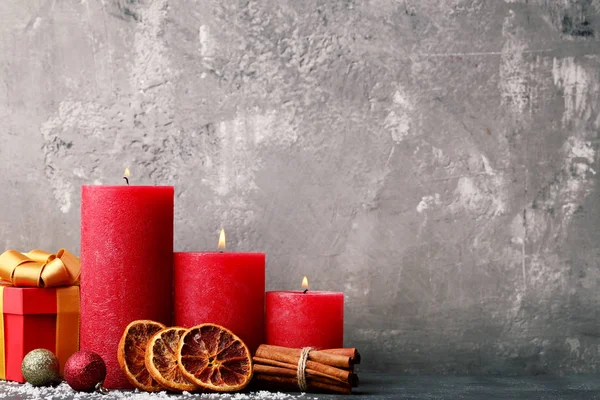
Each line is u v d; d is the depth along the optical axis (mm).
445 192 1391
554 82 1387
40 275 1196
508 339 1382
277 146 1405
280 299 1232
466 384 1262
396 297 1394
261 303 1256
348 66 1399
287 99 1404
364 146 1397
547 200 1384
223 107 1410
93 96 1421
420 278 1392
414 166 1393
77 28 1423
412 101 1394
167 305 1236
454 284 1389
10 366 1212
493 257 1387
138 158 1417
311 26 1404
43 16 1425
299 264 1403
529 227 1384
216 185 1410
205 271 1219
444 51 1391
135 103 1417
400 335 1392
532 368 1379
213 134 1411
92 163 1424
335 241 1399
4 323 1221
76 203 1429
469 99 1390
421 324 1391
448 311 1388
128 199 1196
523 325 1382
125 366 1142
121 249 1192
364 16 1398
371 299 1396
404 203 1394
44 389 1148
